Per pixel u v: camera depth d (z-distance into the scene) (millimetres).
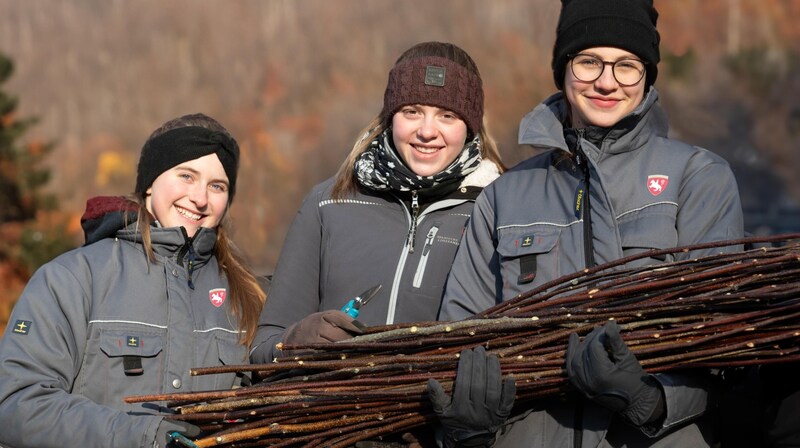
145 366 3246
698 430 2787
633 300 2846
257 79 42781
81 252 3365
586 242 2928
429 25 39656
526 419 2875
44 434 3041
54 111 43594
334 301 3498
